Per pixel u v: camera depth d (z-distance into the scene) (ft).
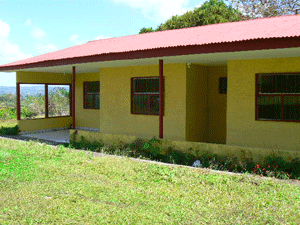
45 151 27.53
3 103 68.59
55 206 14.80
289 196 16.34
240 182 18.80
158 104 32.89
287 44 19.17
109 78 36.86
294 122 24.54
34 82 43.78
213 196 16.35
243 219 13.64
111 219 13.53
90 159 25.09
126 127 35.68
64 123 49.01
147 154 27.12
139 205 15.17
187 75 30.53
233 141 27.45
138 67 34.06
